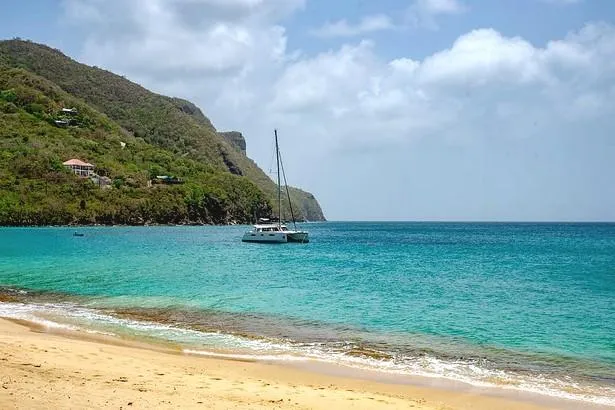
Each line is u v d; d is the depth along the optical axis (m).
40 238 90.81
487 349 17.06
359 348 16.86
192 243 85.06
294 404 10.59
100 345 15.79
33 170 158.62
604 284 34.25
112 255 55.53
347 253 65.94
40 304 24.28
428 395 12.32
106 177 179.38
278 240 83.88
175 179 197.00
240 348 16.56
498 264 50.09
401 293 29.33
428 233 152.38
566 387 13.27
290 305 24.83
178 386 11.27
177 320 20.98
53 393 9.56
